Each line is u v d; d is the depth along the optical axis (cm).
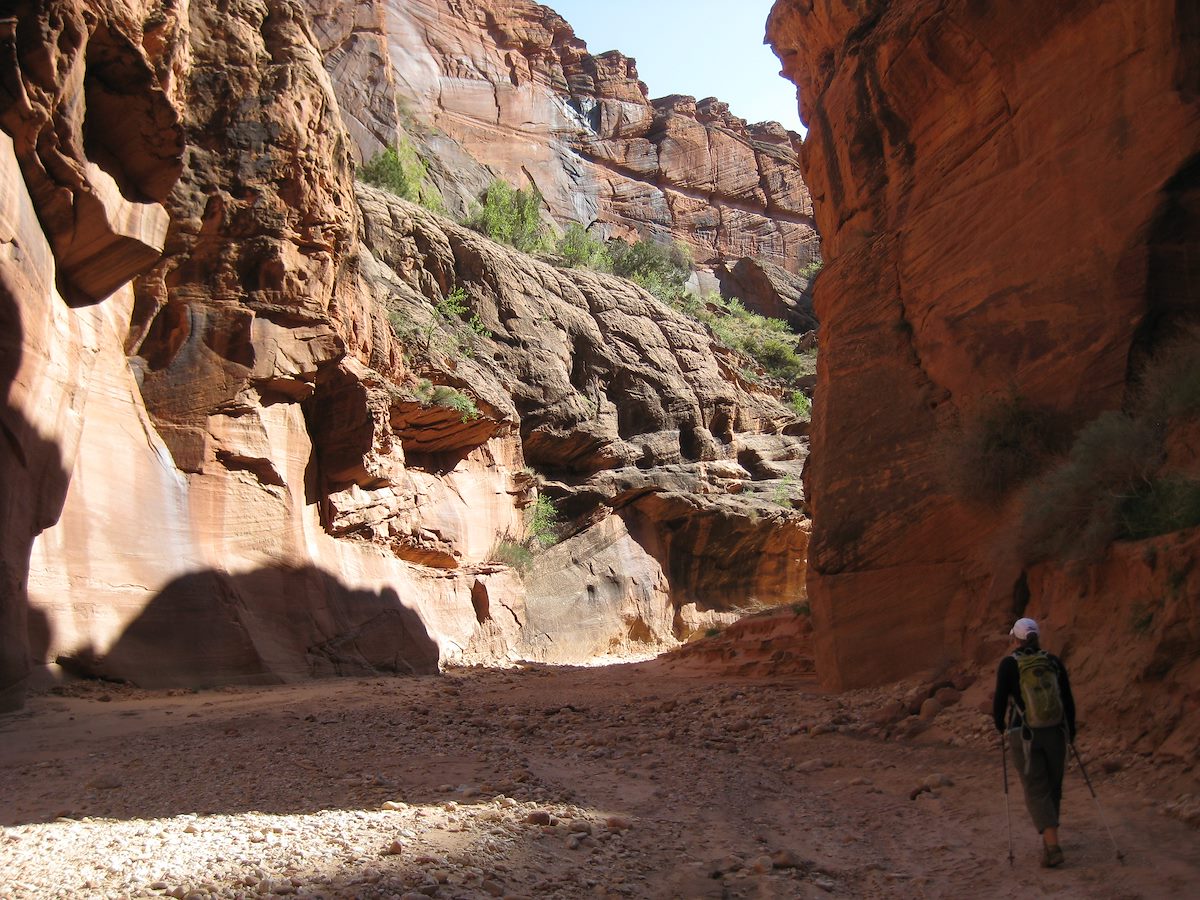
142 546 1541
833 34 1444
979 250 1082
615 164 6700
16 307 1215
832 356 1224
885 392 1148
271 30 2041
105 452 1516
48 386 1297
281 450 1925
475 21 6262
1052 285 990
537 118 6319
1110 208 942
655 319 4119
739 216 6981
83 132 1468
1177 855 462
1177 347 838
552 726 951
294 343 1934
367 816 529
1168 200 898
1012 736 502
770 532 3838
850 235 1312
